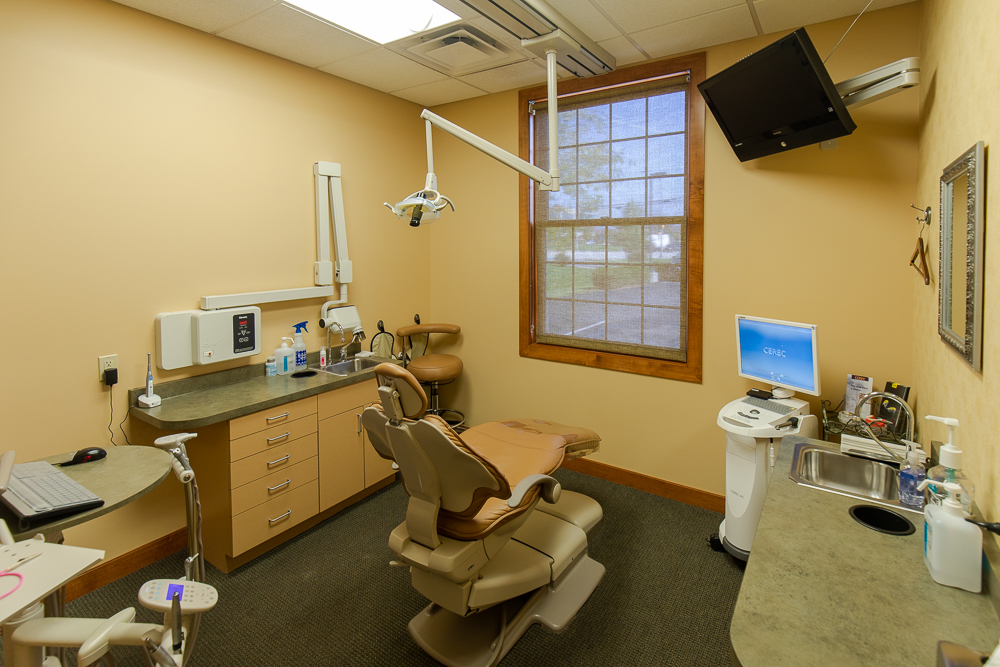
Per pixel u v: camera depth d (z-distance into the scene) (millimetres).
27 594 1029
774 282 2717
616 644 1990
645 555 2562
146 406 2355
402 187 3756
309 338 3184
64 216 2156
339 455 2875
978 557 1072
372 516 2967
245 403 2428
